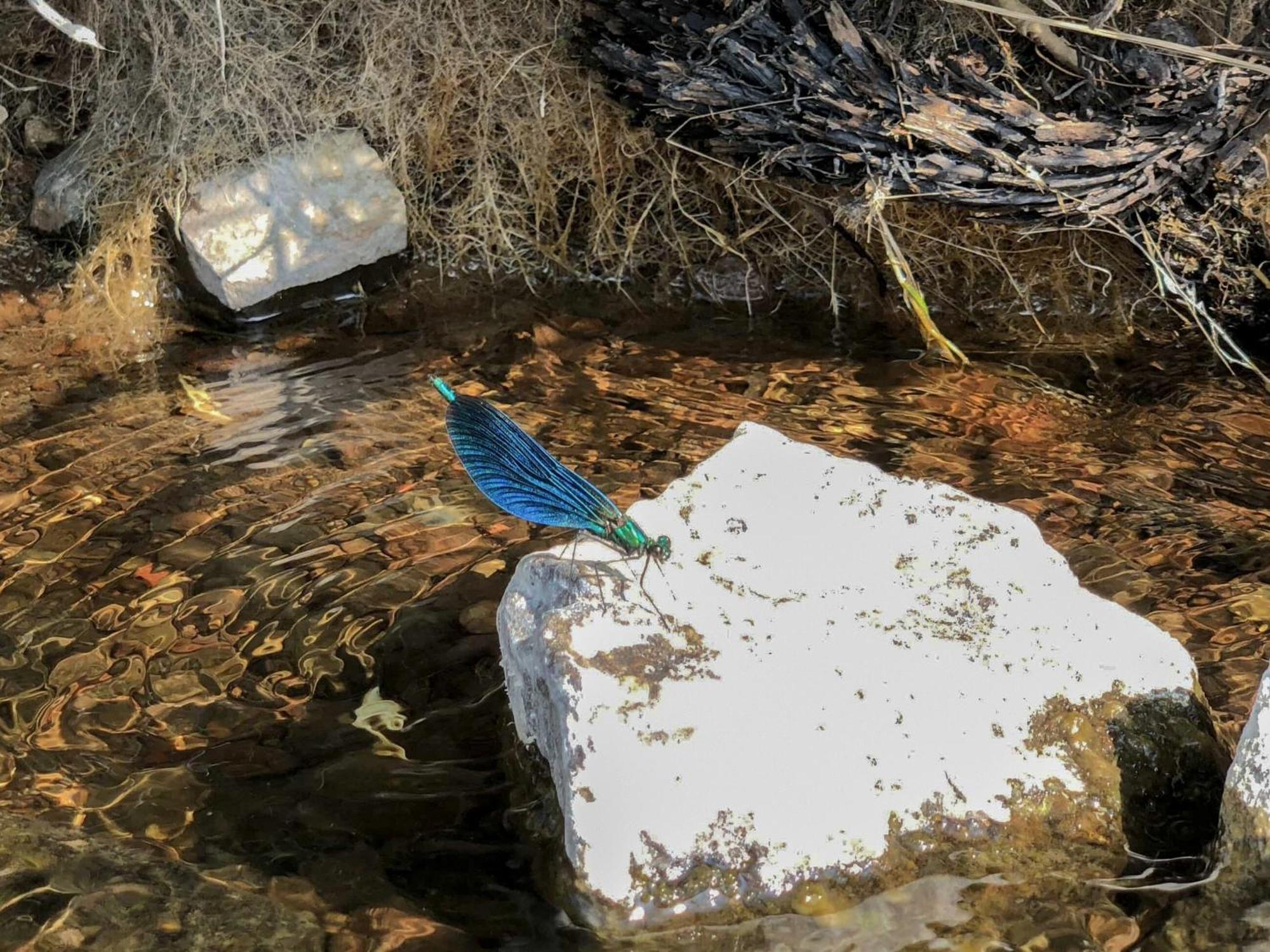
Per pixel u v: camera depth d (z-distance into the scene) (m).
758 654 2.68
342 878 2.56
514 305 5.51
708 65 4.87
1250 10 4.81
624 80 5.28
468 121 5.85
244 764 2.91
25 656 3.28
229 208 5.31
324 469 4.20
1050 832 2.52
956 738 2.57
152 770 2.89
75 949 2.36
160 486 4.08
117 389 4.74
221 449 4.31
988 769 2.54
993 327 5.30
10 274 5.42
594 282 5.72
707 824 2.43
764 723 2.56
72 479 4.11
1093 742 2.61
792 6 4.77
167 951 2.37
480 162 5.79
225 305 5.29
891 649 2.71
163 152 5.46
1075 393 4.75
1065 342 5.16
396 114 5.71
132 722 3.05
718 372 4.91
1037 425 4.52
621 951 2.36
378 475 4.16
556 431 4.43
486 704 3.11
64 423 4.47
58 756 2.93
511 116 5.77
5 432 4.39
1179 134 4.56
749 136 4.93
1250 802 2.48
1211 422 4.51
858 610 2.78
